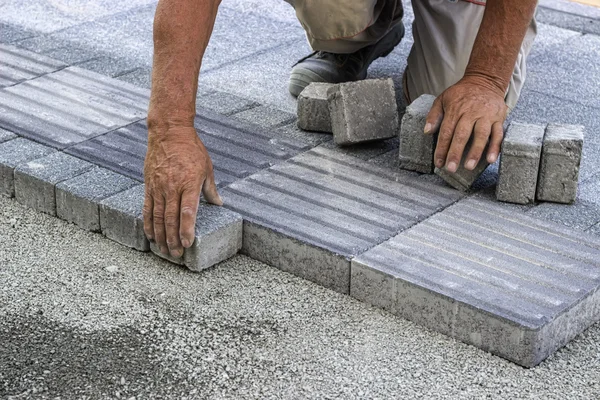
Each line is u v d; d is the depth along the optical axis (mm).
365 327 2727
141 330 2695
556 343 2615
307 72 4012
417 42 3908
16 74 4117
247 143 3586
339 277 2867
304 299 2857
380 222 3039
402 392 2459
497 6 3193
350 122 3479
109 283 2916
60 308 2789
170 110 2895
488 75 3240
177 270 2996
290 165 3414
